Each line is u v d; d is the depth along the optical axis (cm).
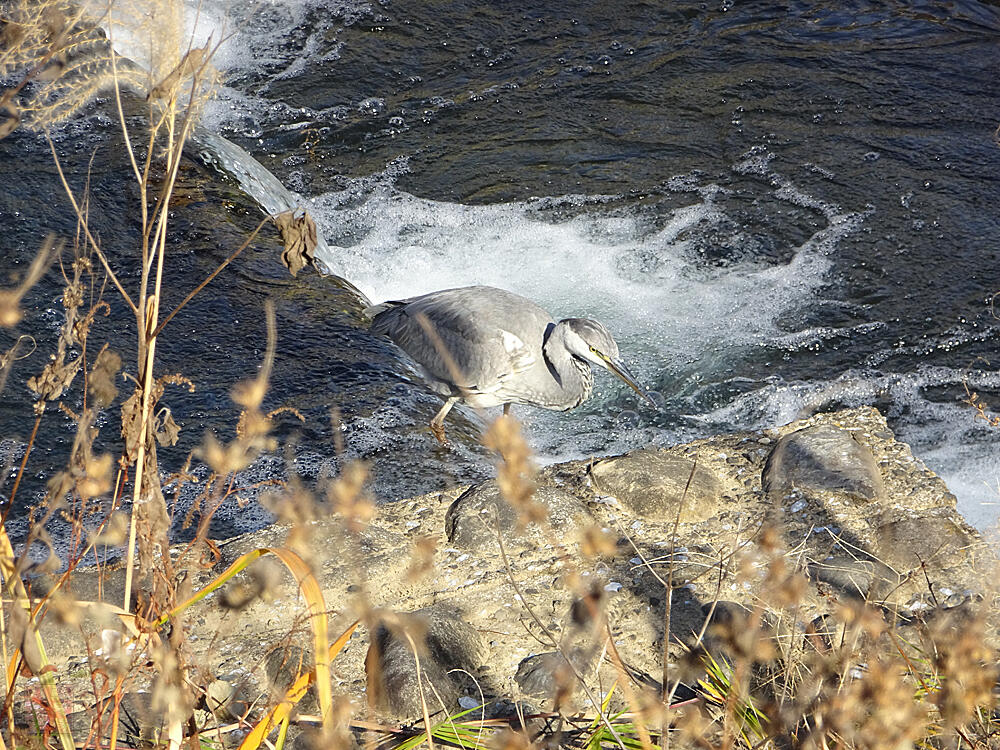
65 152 1805
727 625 587
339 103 2336
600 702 680
